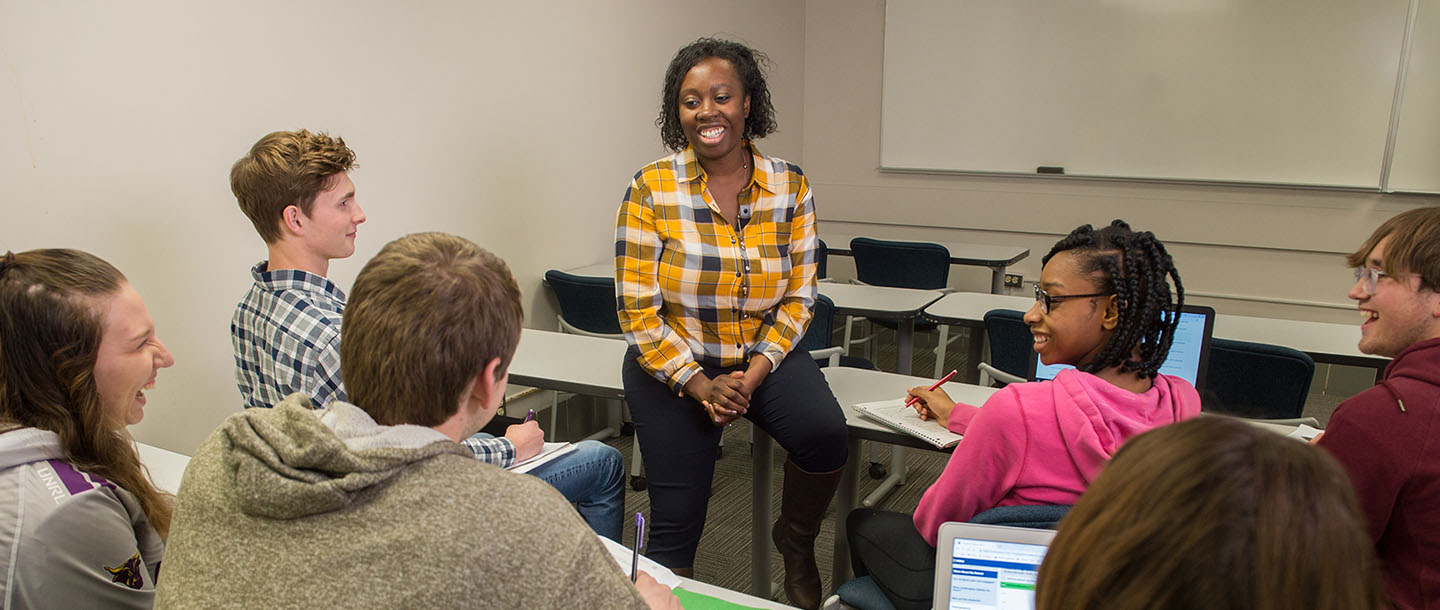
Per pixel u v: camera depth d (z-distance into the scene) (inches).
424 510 27.6
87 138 85.8
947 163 223.1
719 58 73.4
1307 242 191.2
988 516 46.3
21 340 42.6
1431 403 43.1
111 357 45.8
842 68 231.9
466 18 128.6
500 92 136.8
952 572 43.7
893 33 221.9
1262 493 17.2
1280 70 185.3
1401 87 175.9
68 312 43.6
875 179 234.2
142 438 94.6
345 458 27.5
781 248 77.5
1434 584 43.8
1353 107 180.9
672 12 177.2
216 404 102.3
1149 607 17.6
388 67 117.6
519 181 142.9
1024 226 218.4
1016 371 115.6
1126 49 197.9
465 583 26.7
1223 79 190.7
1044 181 213.5
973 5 210.7
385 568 26.8
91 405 44.9
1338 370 173.2
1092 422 47.2
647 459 78.8
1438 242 46.3
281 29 103.3
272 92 103.3
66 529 41.6
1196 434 19.0
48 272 43.9
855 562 62.3
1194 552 17.1
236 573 28.0
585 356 102.1
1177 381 51.2
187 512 30.1
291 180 61.7
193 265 97.7
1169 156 199.2
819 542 110.2
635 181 76.3
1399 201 181.2
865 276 180.4
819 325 120.2
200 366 100.0
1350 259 52.8
